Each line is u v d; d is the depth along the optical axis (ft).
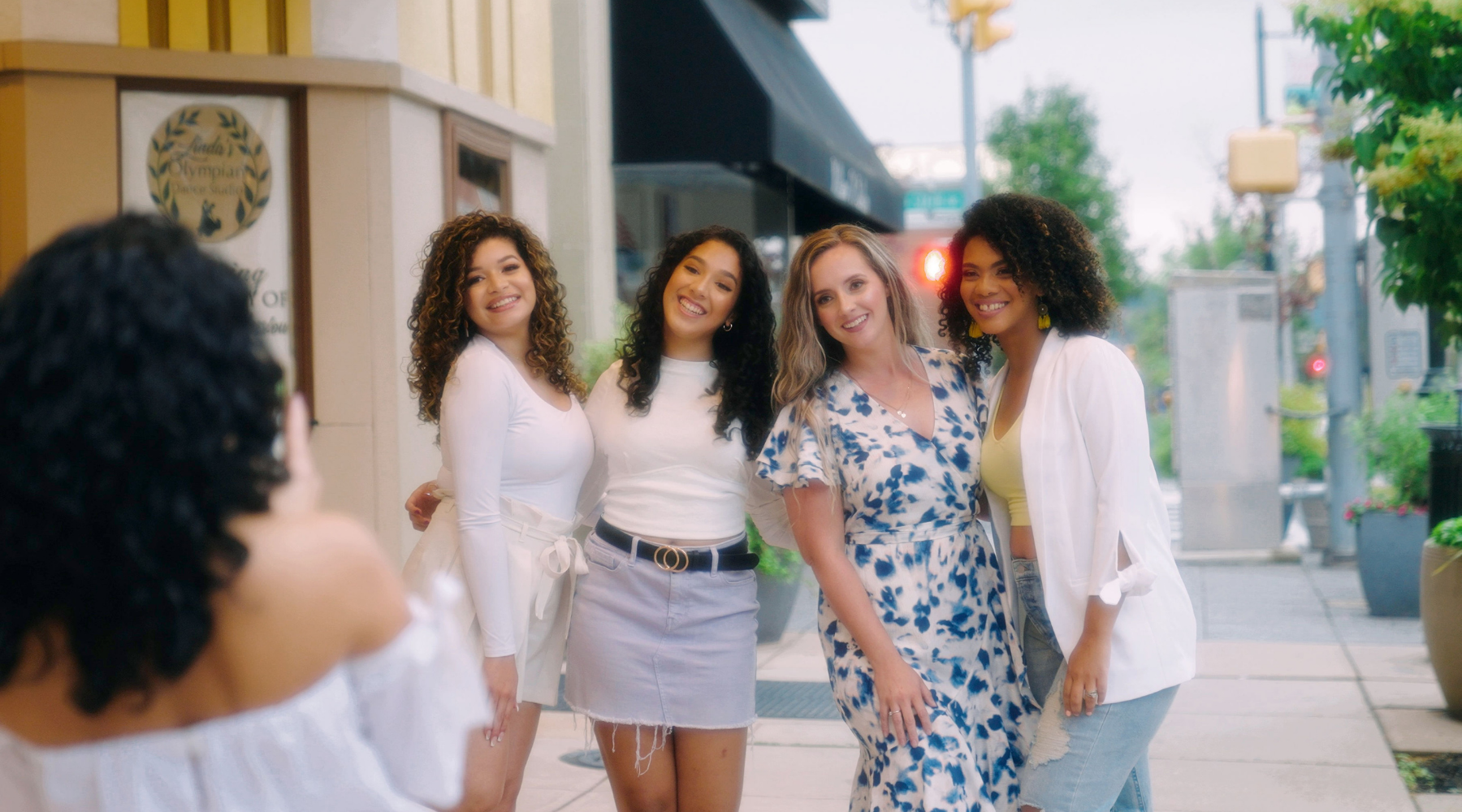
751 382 11.11
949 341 11.03
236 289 4.36
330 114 19.61
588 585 11.07
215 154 19.36
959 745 9.64
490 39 23.56
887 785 9.67
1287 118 38.22
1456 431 23.07
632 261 31.40
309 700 4.43
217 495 4.16
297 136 19.65
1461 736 17.47
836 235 10.31
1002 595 10.34
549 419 10.54
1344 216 35.96
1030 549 9.96
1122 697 9.23
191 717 4.39
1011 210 9.97
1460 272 17.87
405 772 4.72
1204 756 16.69
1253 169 31.24
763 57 32.48
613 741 10.98
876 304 10.16
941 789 9.46
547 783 15.85
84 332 4.03
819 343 10.30
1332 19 17.95
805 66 38.86
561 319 11.08
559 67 28.76
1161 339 126.72
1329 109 36.81
